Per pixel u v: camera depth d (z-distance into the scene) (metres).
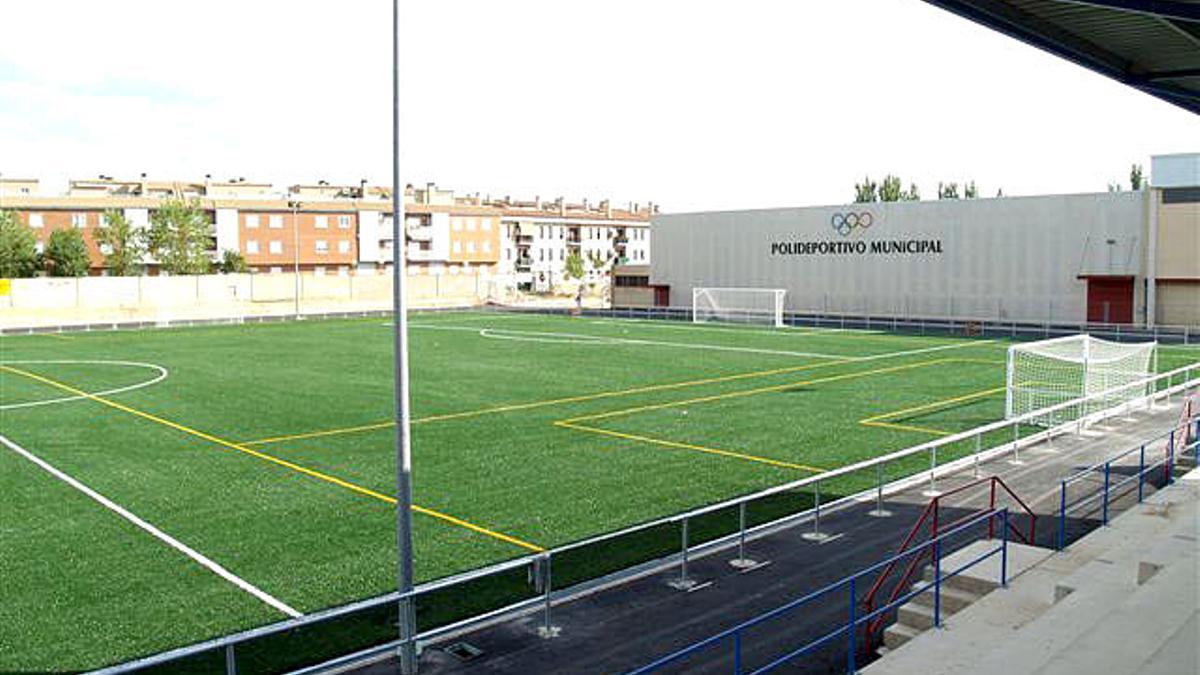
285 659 11.38
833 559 14.38
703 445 23.45
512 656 11.16
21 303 68.00
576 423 26.47
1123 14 14.01
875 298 63.19
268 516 17.48
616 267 79.56
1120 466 19.86
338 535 16.30
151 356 44.22
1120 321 53.03
